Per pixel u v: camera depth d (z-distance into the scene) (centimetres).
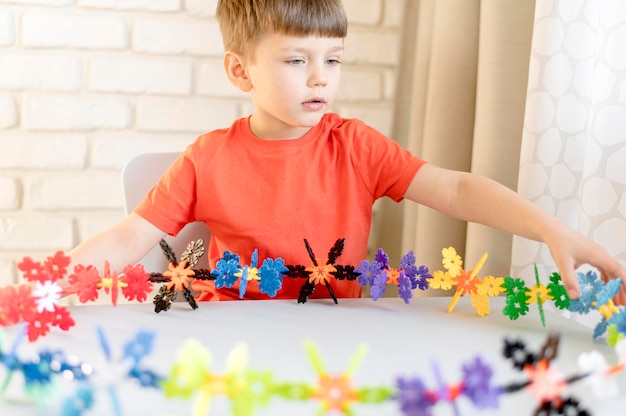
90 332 77
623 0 100
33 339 74
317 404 59
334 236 114
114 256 103
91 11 154
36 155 156
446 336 78
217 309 87
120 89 157
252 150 115
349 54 165
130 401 59
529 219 94
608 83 102
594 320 108
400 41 164
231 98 162
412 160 114
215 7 159
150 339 57
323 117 121
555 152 113
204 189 114
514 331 81
